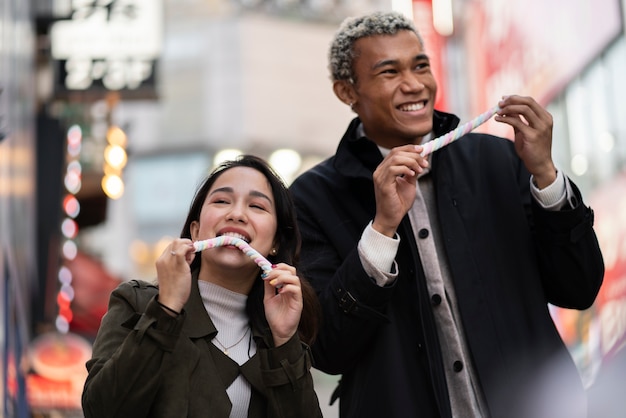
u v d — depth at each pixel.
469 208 5.82
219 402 4.98
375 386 5.58
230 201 5.34
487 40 17.59
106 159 19.69
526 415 5.52
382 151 6.07
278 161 32.88
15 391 10.97
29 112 16.58
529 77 15.77
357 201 5.97
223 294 5.24
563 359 5.65
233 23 50.47
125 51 18.22
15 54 13.80
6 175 12.24
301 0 50.50
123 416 4.75
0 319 10.75
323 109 51.47
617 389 5.98
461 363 5.61
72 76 18.11
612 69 13.23
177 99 50.50
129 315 5.11
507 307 5.68
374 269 5.46
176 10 50.91
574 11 13.97
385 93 5.89
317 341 5.58
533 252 5.80
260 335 5.17
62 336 17.25
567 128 14.70
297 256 5.52
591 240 5.65
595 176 13.75
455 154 6.00
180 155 50.12
